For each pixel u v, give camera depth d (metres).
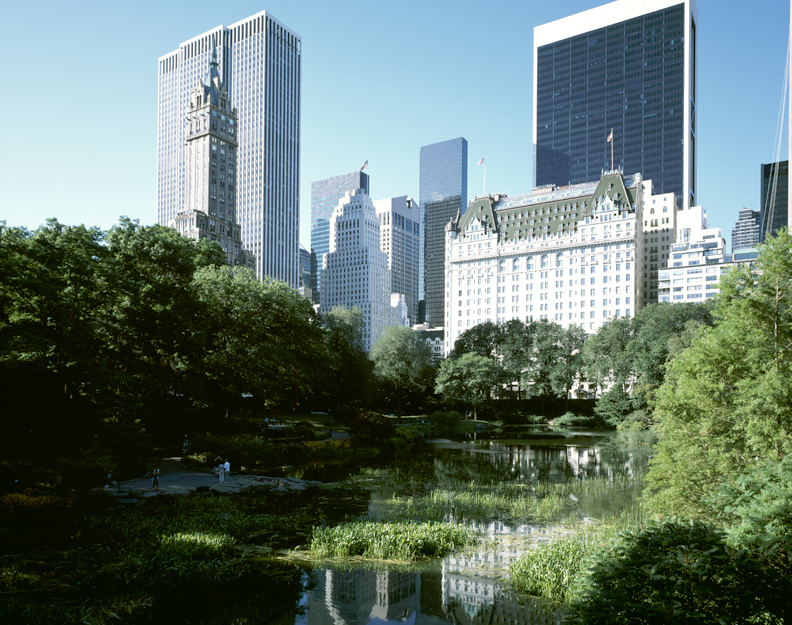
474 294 199.38
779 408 23.92
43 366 36.69
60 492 33.34
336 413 87.62
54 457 34.28
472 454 71.06
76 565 23.33
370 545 27.39
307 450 61.53
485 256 195.75
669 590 13.77
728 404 27.56
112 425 41.75
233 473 48.16
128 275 49.03
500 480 49.88
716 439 26.80
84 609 19.30
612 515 35.84
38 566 23.20
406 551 26.72
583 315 177.88
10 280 32.19
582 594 16.33
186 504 34.69
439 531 29.70
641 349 111.00
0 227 36.06
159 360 54.91
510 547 28.67
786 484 17.41
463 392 119.50
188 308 53.19
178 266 54.56
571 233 180.75
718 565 14.00
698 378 28.95
